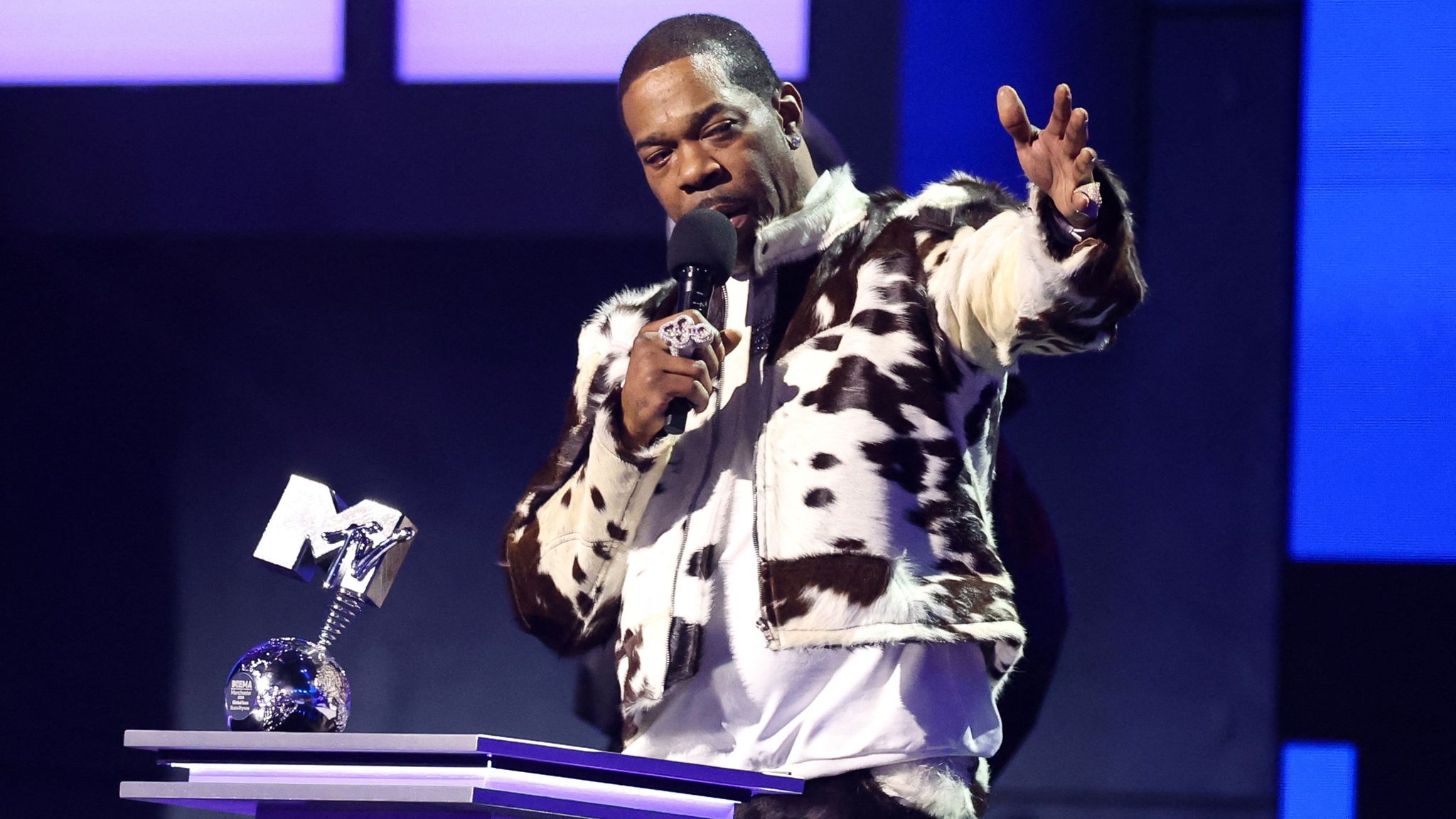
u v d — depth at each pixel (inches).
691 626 238.4
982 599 228.2
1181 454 551.2
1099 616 548.7
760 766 233.9
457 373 602.9
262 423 606.2
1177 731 542.9
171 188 601.9
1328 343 546.9
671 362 232.1
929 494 231.6
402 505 598.9
